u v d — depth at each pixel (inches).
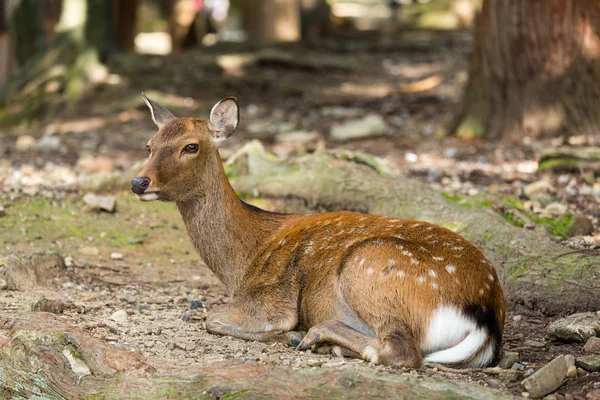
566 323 315.0
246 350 299.3
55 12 1219.2
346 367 269.7
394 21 1692.9
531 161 611.8
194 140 316.5
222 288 406.6
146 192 310.5
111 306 362.6
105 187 541.6
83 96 987.3
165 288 402.9
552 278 358.0
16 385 293.1
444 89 973.2
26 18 1139.3
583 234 450.9
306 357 286.7
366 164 496.4
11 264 373.4
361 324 289.4
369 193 458.9
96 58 1037.2
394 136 741.9
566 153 576.4
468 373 272.1
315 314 303.3
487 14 688.4
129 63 1058.7
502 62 677.9
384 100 924.6
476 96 701.9
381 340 277.0
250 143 523.8
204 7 1738.4
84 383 275.9
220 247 324.2
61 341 287.6
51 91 999.6
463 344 272.5
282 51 1193.4
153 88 1006.4
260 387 252.1
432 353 277.0
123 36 1235.9
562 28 655.8
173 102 951.0
